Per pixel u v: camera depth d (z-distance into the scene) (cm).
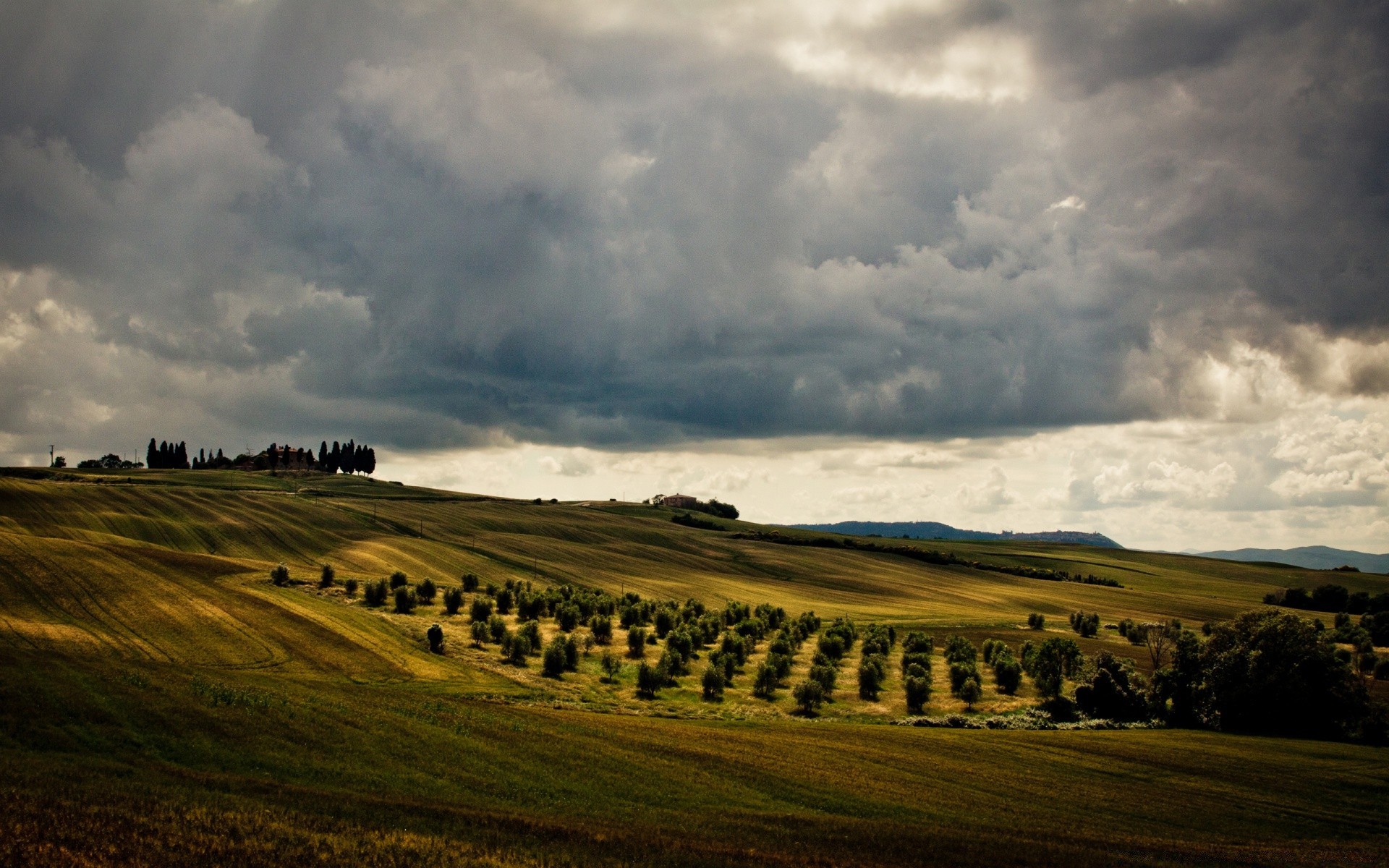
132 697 4603
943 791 5256
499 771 4553
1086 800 5353
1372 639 14738
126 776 3516
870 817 4566
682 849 3506
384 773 4225
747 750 5753
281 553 15088
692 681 9500
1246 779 6119
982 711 8688
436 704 5938
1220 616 17712
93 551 10875
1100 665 9281
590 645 10706
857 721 8106
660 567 19138
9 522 13800
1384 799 5844
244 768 3975
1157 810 5266
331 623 9338
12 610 8150
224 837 2975
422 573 14638
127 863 2672
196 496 18212
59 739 3900
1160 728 8319
